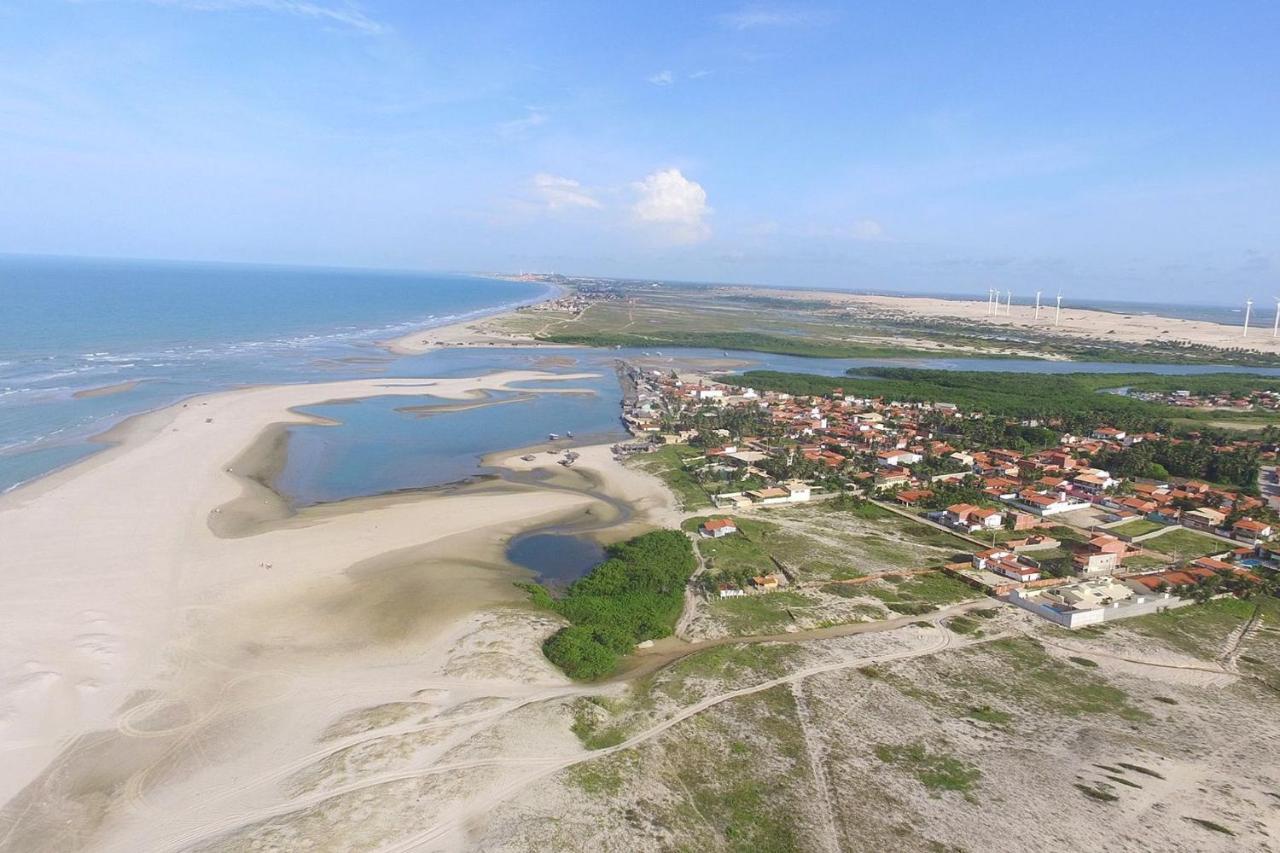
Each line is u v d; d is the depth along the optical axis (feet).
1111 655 195.62
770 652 192.85
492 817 128.16
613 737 153.69
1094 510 315.37
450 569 234.17
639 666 187.93
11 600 199.00
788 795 137.80
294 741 147.33
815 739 155.43
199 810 127.75
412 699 162.61
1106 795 139.33
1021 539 274.98
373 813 127.03
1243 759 151.94
